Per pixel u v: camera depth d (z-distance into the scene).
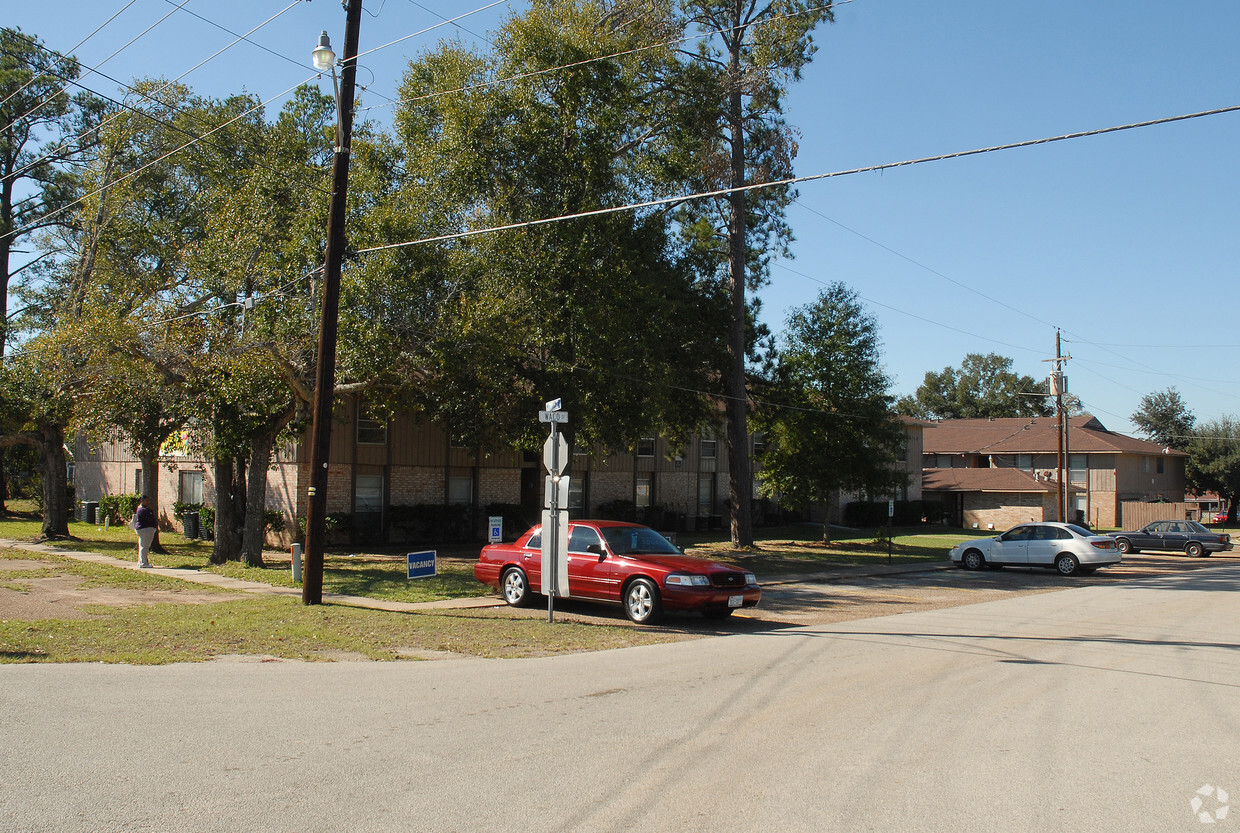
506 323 19.58
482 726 7.25
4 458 44.50
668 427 28.98
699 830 4.95
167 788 5.47
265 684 8.86
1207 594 20.80
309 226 17.88
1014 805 5.48
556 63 20.27
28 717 7.19
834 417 33.56
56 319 23.89
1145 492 57.03
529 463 33.22
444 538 29.78
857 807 5.38
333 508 26.91
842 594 19.98
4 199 33.22
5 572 18.98
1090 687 9.31
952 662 10.81
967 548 27.86
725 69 26.39
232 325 19.31
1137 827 5.13
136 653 10.39
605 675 9.70
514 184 20.36
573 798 5.45
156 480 29.42
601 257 21.25
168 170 24.27
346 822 4.96
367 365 17.81
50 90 30.91
